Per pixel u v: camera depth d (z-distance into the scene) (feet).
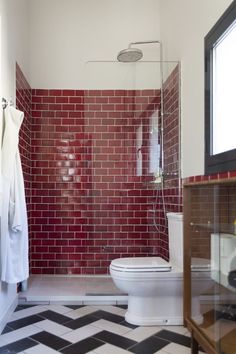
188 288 6.38
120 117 11.05
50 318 7.68
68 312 8.07
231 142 6.10
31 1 11.12
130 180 11.03
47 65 11.14
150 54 11.27
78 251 11.07
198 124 7.57
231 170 5.65
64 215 11.07
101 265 11.02
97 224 11.04
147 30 11.27
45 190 11.06
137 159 11.02
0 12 7.01
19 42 9.28
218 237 5.40
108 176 11.07
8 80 7.84
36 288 9.46
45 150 11.09
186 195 6.53
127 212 11.05
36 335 6.75
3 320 7.06
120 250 11.02
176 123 9.11
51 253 11.04
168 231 8.87
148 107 11.02
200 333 5.55
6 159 6.66
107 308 8.39
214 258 5.55
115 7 11.27
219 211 5.36
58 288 9.49
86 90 11.08
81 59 11.21
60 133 11.10
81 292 9.11
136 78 11.08
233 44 6.07
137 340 6.58
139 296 7.43
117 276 7.36
